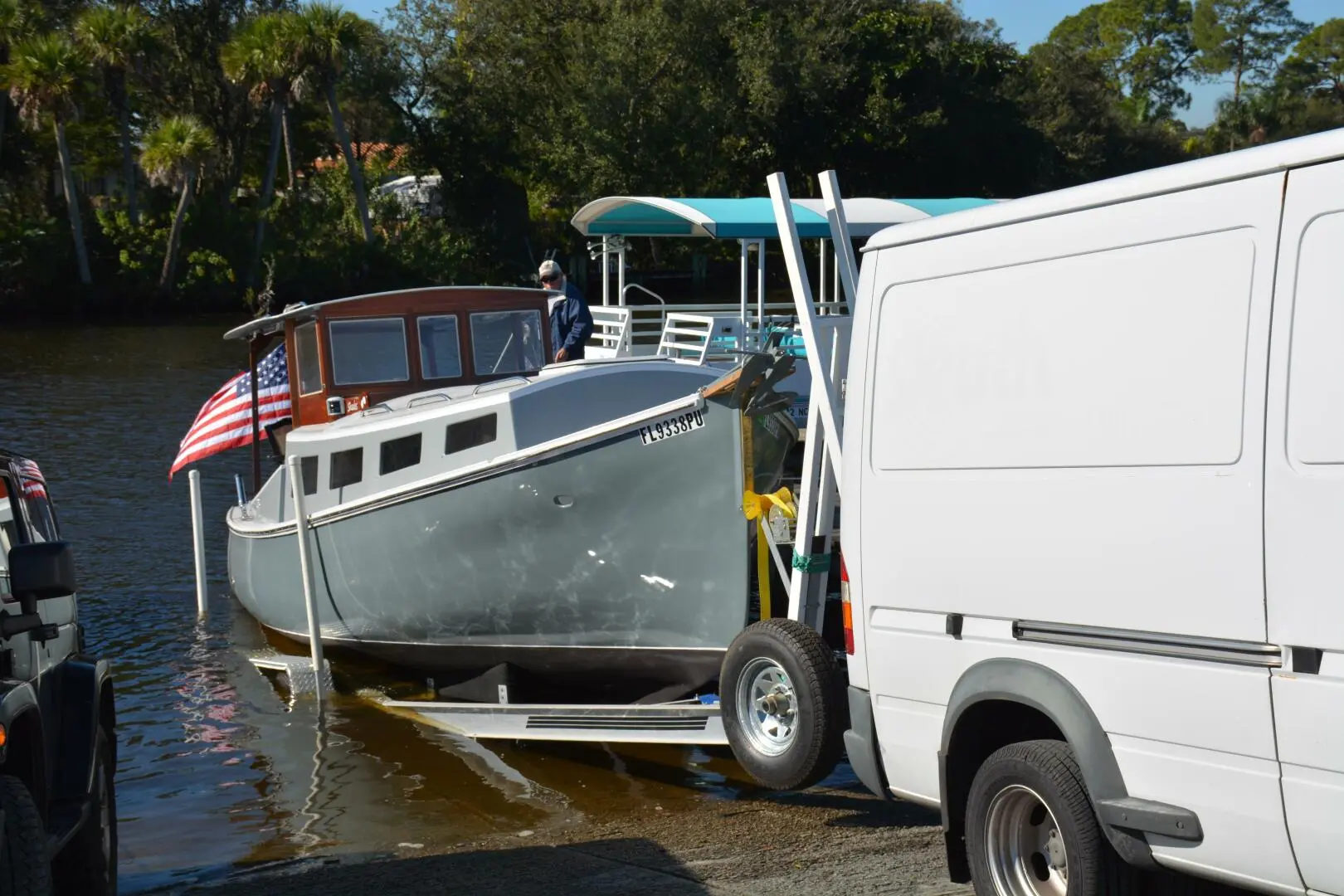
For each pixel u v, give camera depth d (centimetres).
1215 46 14175
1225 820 413
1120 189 457
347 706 1054
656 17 5353
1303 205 402
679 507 873
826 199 756
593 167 5406
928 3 7181
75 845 539
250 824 779
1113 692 448
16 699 433
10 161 6391
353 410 1188
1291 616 395
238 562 1327
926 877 587
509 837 721
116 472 2189
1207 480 420
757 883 592
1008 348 494
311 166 7381
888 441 545
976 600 502
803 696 702
